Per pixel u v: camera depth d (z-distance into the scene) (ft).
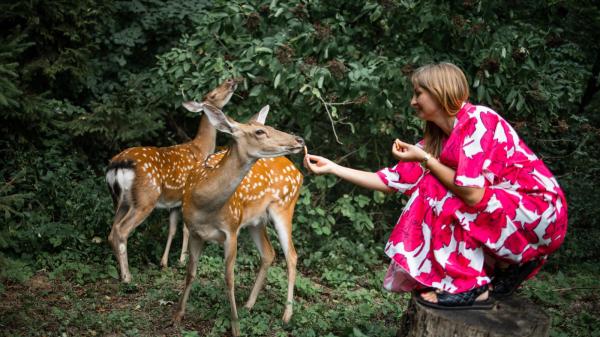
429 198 9.46
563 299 17.88
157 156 18.49
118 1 25.48
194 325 14.14
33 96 20.16
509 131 9.25
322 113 21.85
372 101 19.20
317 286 18.28
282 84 19.16
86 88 25.08
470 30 19.16
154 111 23.73
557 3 23.24
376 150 22.34
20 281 15.48
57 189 19.71
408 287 10.16
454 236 9.31
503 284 9.96
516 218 9.04
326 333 13.91
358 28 20.62
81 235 18.26
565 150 25.77
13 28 21.58
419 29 19.25
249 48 19.44
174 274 17.95
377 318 15.60
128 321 13.93
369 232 23.13
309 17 20.74
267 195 15.55
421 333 9.48
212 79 20.38
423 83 9.34
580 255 22.44
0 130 20.71
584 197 24.32
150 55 26.43
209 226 13.46
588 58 30.07
